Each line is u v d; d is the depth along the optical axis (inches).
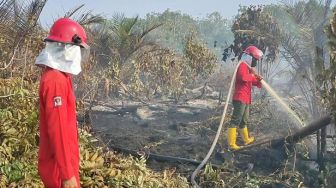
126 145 280.5
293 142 252.2
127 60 490.6
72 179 111.5
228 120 330.3
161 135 319.0
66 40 112.7
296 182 221.9
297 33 352.8
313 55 324.5
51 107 109.8
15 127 176.6
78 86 358.0
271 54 450.0
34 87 206.2
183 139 307.1
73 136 117.0
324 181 217.3
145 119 378.9
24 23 251.4
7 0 252.1
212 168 238.8
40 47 258.1
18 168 163.3
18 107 185.0
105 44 456.8
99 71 449.7
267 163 254.4
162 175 205.2
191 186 216.8
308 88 318.7
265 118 338.0
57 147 110.0
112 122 355.3
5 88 187.9
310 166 252.5
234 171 234.1
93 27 438.6
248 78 284.5
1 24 250.8
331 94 203.0
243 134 296.2
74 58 113.4
